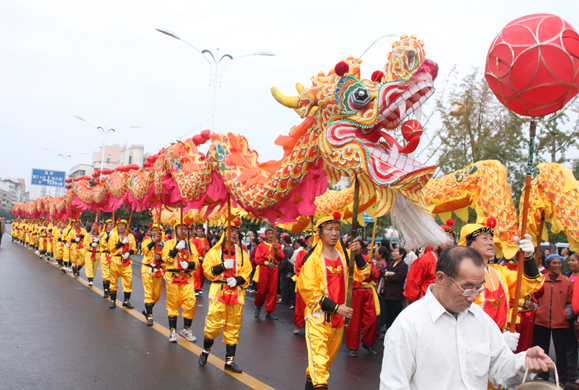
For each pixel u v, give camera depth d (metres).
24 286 11.84
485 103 11.02
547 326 5.45
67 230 15.96
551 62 2.57
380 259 8.34
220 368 5.61
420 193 3.09
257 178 4.72
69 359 5.81
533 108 2.80
